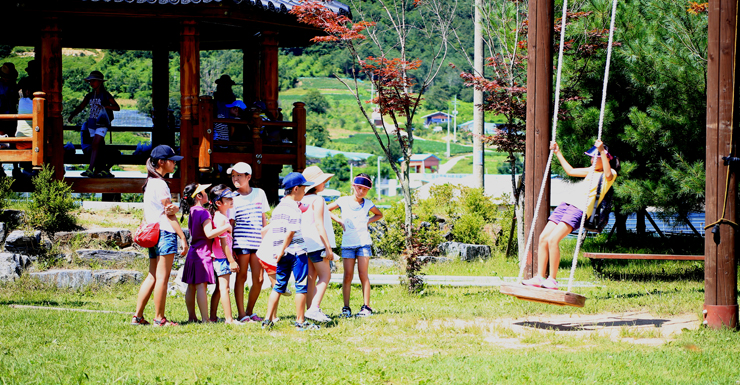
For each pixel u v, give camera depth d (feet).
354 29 45.01
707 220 28.17
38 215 41.32
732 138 27.81
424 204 61.52
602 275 45.88
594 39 49.67
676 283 42.39
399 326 27.43
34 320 27.94
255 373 19.63
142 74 240.12
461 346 24.04
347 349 23.20
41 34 46.68
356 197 31.35
